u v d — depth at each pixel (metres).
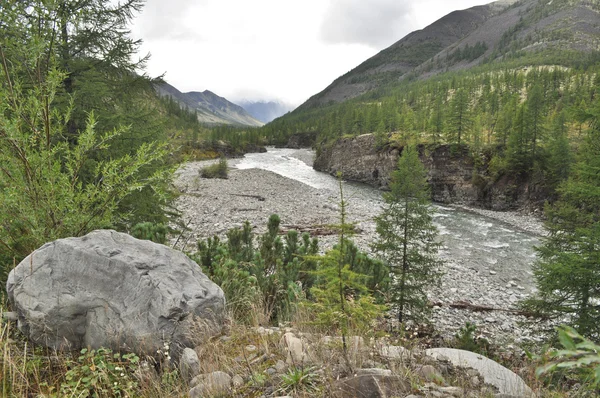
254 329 4.71
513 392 3.41
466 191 49.12
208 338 4.05
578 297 11.48
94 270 4.13
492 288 19.03
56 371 3.64
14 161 4.63
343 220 3.57
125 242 4.71
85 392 3.14
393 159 58.59
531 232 33.25
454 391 3.23
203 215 30.36
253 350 4.08
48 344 3.90
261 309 5.71
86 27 8.94
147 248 4.72
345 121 103.44
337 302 3.81
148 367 3.52
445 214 41.69
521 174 45.06
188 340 3.94
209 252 8.05
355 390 3.08
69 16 5.45
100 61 10.00
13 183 4.64
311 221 31.03
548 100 87.75
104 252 4.28
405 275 13.74
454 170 51.03
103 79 9.88
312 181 62.31
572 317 11.80
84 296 3.98
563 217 12.45
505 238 30.59
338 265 3.62
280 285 6.83
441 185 51.75
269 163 89.44
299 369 3.50
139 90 11.08
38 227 4.82
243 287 6.10
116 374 3.38
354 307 3.63
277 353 3.97
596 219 11.59
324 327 4.79
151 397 3.26
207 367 3.67
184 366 3.60
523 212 42.59
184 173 59.78
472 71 181.50
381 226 14.42
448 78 178.88
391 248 14.10
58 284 4.05
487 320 15.15
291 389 3.22
